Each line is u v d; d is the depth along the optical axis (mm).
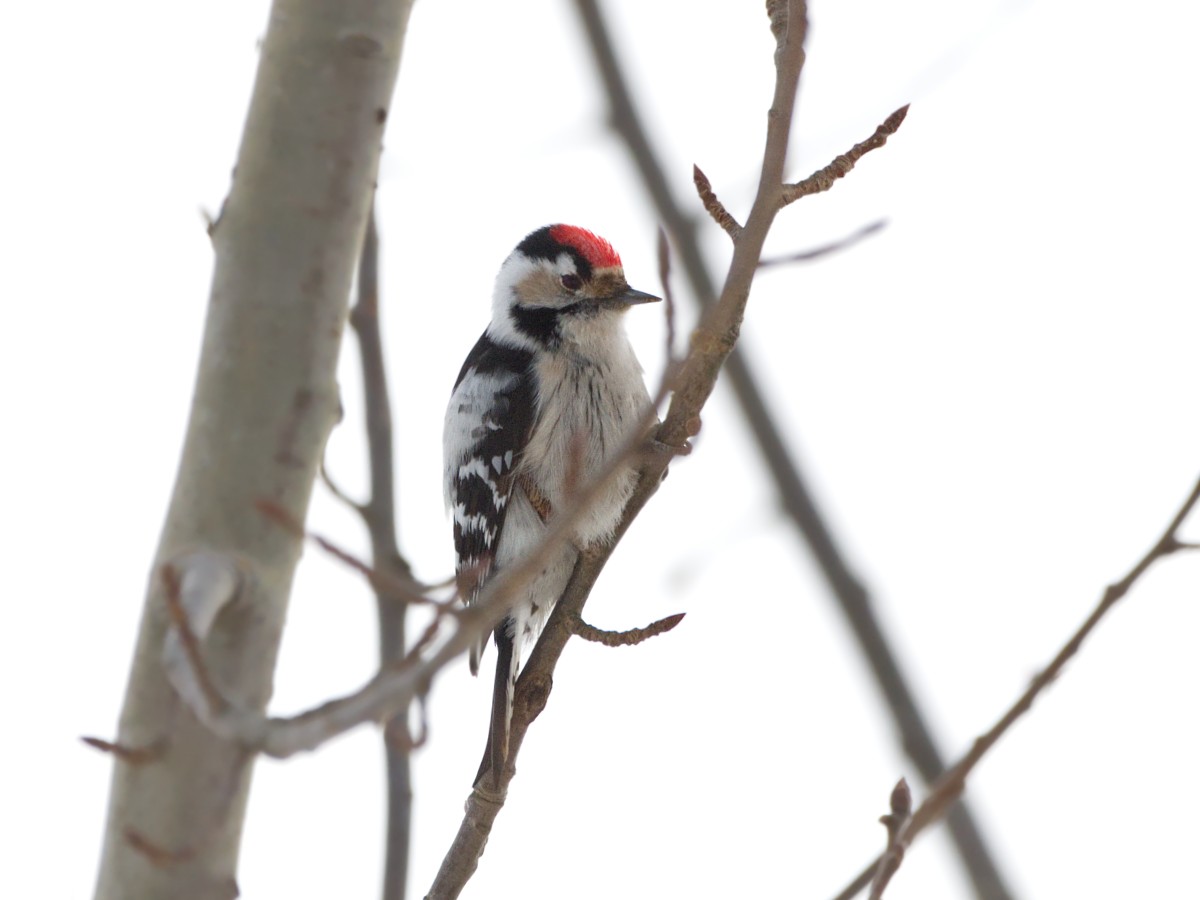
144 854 5168
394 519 8828
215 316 5660
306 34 5844
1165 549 6391
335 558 5262
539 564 5508
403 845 8633
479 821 8438
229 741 4625
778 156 6617
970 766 6363
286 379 5602
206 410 5566
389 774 8781
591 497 5562
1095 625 6395
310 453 5602
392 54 5945
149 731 5281
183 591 5141
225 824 5289
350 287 5797
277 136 5777
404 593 5266
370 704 4801
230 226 5734
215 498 5473
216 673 5281
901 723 11352
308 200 5734
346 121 5812
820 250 6777
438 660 4961
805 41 6664
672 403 8094
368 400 9125
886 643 11609
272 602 5406
